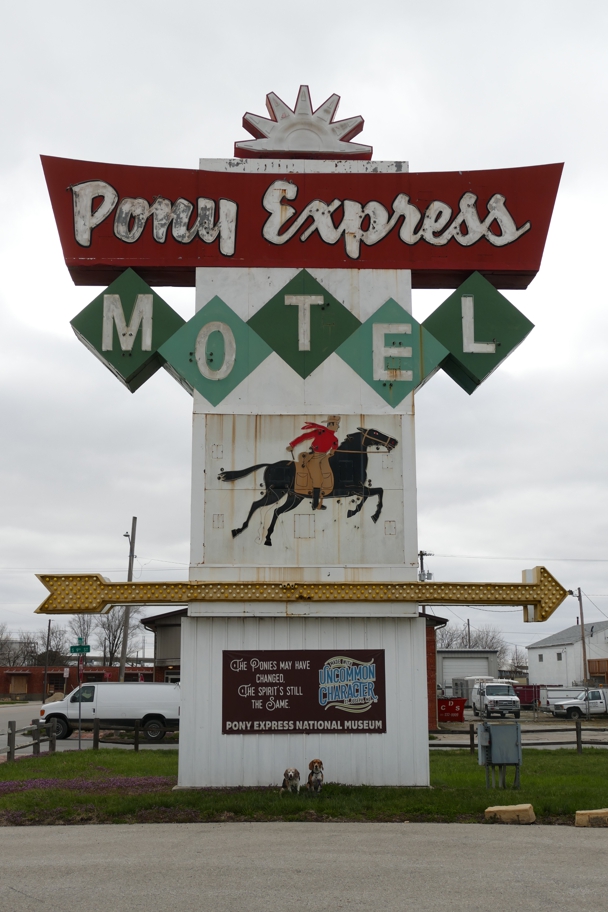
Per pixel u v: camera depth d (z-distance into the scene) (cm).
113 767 1817
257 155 1722
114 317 1619
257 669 1491
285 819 1233
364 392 1598
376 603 1508
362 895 824
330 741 1473
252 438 1573
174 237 1653
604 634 7862
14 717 4353
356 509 1547
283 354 1608
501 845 1052
